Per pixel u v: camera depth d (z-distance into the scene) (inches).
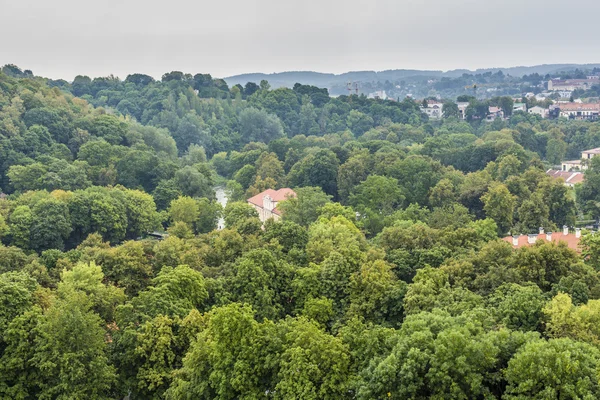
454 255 3703.3
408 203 7003.0
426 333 2208.4
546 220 5733.3
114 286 3508.9
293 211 5821.9
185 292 3243.1
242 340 2480.3
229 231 4192.9
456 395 2038.6
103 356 2728.8
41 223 5423.2
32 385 2655.0
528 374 2020.2
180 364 2878.9
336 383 2260.1
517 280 3058.6
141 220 6304.1
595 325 2474.2
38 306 2982.3
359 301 3164.4
